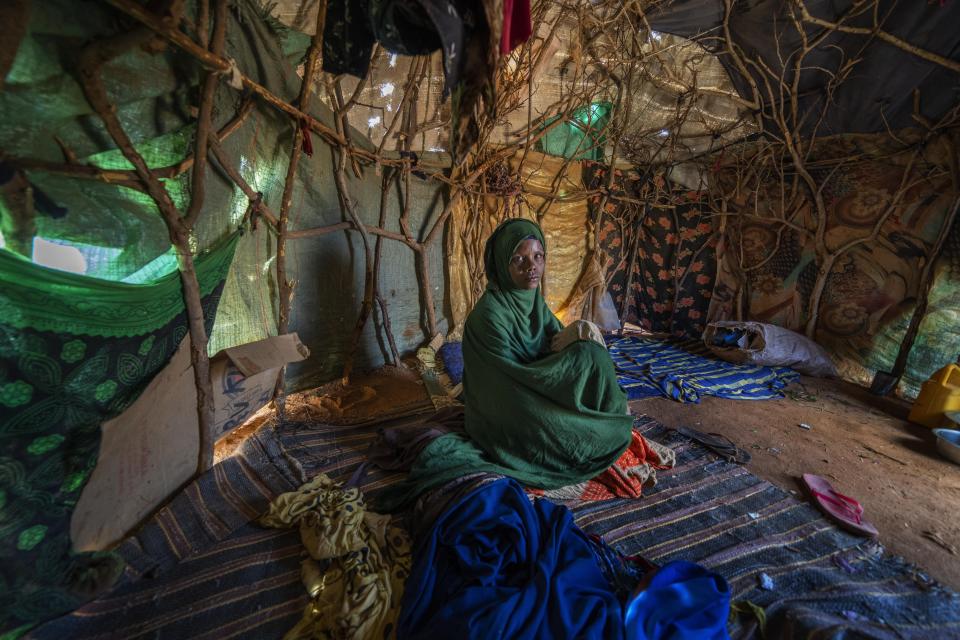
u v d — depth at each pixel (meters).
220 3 1.57
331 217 2.96
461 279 4.18
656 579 1.45
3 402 1.14
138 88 1.46
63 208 1.28
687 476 2.25
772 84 3.40
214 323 2.18
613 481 2.08
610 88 3.80
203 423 1.98
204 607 1.41
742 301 4.43
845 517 1.89
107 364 1.42
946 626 1.36
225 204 2.04
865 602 1.45
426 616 1.35
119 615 1.37
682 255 4.70
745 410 3.07
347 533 1.60
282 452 2.28
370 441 2.47
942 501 2.05
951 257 3.08
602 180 4.49
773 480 2.23
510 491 1.71
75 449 1.36
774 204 4.09
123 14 1.33
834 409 3.09
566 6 2.97
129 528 1.64
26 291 1.13
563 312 4.79
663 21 3.12
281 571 1.56
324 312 3.07
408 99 3.03
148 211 1.54
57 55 1.19
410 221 3.64
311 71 2.17
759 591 1.50
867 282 3.55
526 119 3.77
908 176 3.26
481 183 3.92
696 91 3.64
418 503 1.76
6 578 1.21
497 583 1.42
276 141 2.38
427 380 3.34
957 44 2.53
